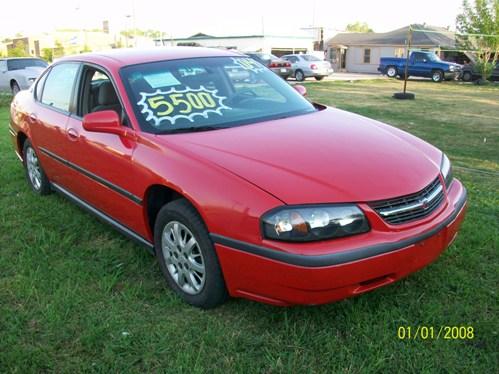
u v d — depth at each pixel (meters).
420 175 2.98
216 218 2.79
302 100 4.25
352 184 2.73
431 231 2.83
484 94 19.23
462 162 6.90
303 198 2.63
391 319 2.93
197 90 3.81
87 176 3.99
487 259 3.70
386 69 32.09
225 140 3.22
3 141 8.12
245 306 3.14
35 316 3.09
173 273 3.31
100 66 4.01
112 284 3.40
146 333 2.89
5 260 3.84
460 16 29.59
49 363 2.66
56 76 4.75
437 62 28.73
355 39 44.91
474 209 4.73
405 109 13.60
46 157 4.77
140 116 3.51
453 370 2.54
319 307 3.07
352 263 2.57
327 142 3.21
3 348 2.80
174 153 3.13
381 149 3.19
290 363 2.61
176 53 4.20
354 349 2.71
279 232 2.59
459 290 3.24
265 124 3.56
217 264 2.92
